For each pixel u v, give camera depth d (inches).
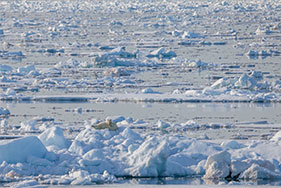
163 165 2079.2
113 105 4116.6
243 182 1923.0
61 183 1903.3
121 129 2498.8
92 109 3914.9
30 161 2087.8
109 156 2162.9
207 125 3230.8
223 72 6171.3
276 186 1833.2
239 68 6501.0
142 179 2030.0
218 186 1819.6
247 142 2447.1
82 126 3147.1
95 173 2057.1
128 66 6717.5
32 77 5880.9
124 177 2062.0
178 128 3107.8
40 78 5807.1
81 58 7741.1
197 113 3750.0
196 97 4345.5
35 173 2046.0
